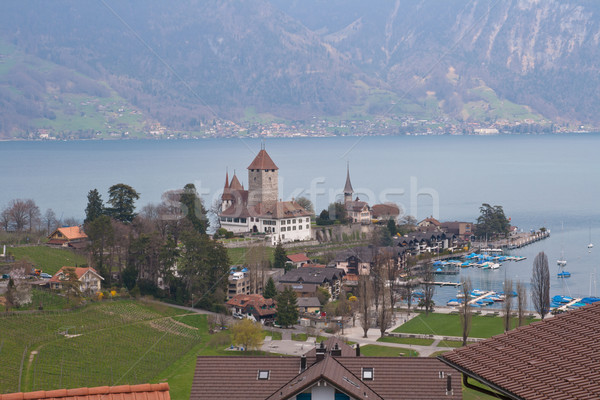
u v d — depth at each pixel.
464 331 164.50
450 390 74.69
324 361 72.69
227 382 75.38
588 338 40.22
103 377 134.62
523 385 37.34
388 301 199.38
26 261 195.88
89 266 198.62
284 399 66.94
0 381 124.50
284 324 181.50
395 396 74.06
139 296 188.12
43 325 156.12
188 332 169.88
